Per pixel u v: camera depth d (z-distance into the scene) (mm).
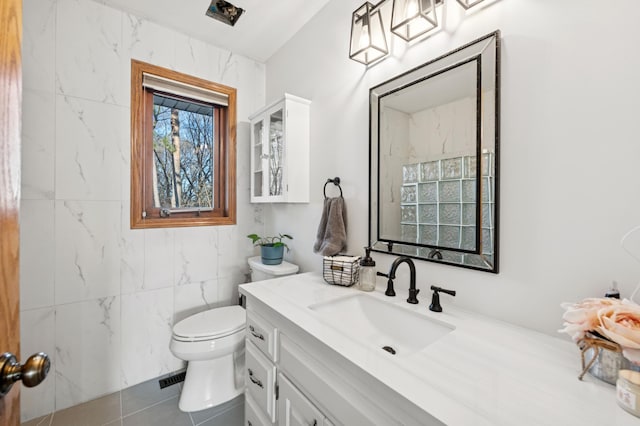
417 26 1131
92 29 1597
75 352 1553
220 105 2121
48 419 1442
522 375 619
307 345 857
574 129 756
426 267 1116
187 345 1482
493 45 902
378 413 627
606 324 562
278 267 1822
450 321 897
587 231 737
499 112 896
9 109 432
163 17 1759
